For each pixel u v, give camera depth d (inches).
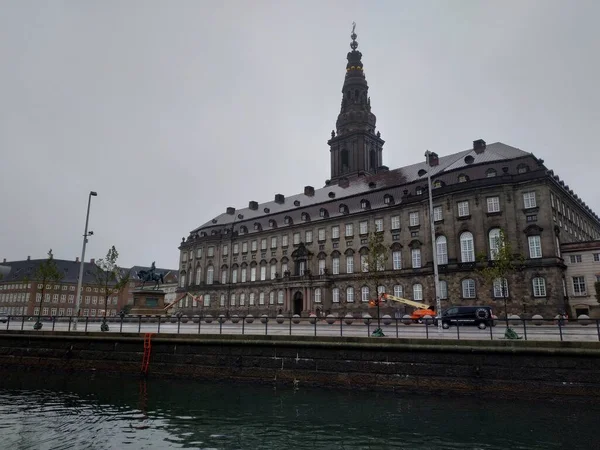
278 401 856.9
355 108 3627.0
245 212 4001.0
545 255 1994.3
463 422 702.5
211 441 631.8
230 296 3607.3
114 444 616.7
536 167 2144.4
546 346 829.2
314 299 2903.5
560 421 697.6
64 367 1233.4
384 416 745.0
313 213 3169.3
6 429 684.7
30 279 5012.3
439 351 891.4
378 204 2751.0
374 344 939.3
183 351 1114.1
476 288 2127.2
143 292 2245.3
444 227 2311.8
